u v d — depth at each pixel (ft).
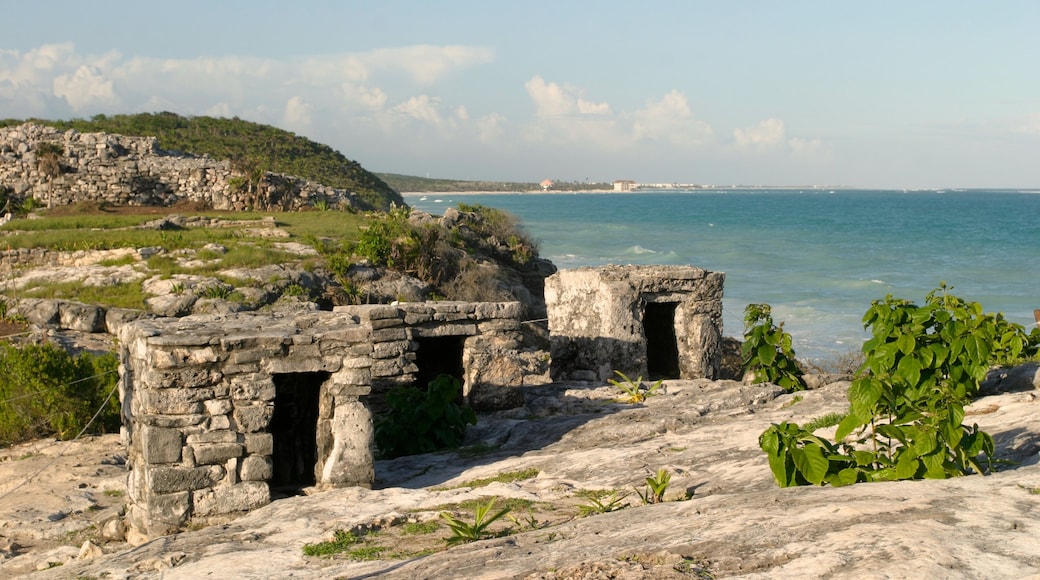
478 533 22.15
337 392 30.76
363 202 192.44
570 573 16.12
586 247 248.52
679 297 52.60
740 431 32.17
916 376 23.11
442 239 123.24
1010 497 16.92
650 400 42.01
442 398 37.65
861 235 294.25
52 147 155.53
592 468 29.48
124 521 30.35
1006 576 13.01
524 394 44.14
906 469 20.27
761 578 14.29
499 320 44.24
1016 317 125.80
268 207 163.02
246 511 28.94
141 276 95.20
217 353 29.01
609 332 50.29
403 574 18.84
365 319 40.88
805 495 19.20
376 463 36.17
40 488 37.17
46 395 49.42
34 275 97.45
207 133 264.93
